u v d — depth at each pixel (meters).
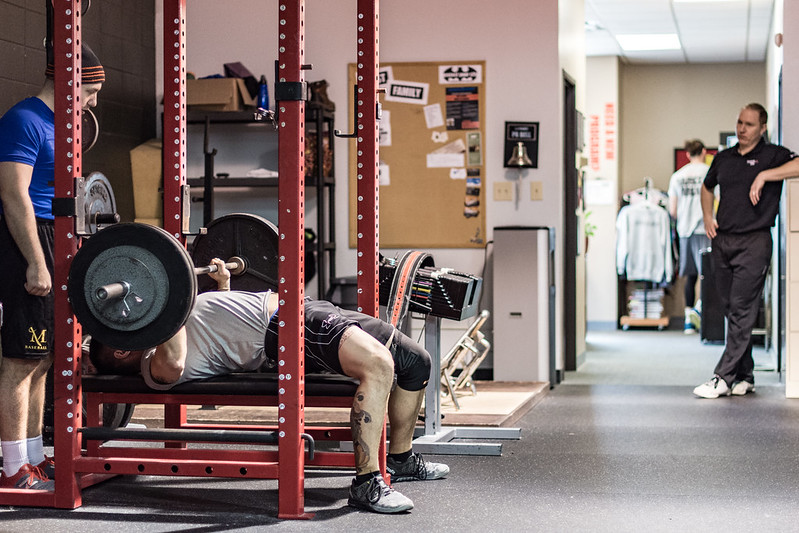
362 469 3.43
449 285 4.34
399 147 7.16
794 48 6.77
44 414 4.73
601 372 8.09
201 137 7.37
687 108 13.42
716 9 10.27
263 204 7.31
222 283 3.92
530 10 7.03
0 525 3.23
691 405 6.09
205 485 3.85
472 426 5.04
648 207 12.43
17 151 3.54
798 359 6.38
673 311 13.13
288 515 3.33
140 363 3.70
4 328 3.58
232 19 7.35
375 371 3.43
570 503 3.54
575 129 7.93
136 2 7.18
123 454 3.55
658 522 3.28
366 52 3.83
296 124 3.31
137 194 6.92
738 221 6.37
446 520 3.29
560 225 7.12
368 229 3.85
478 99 7.09
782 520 3.31
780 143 7.41
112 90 6.87
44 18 5.92
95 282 3.24
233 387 3.58
